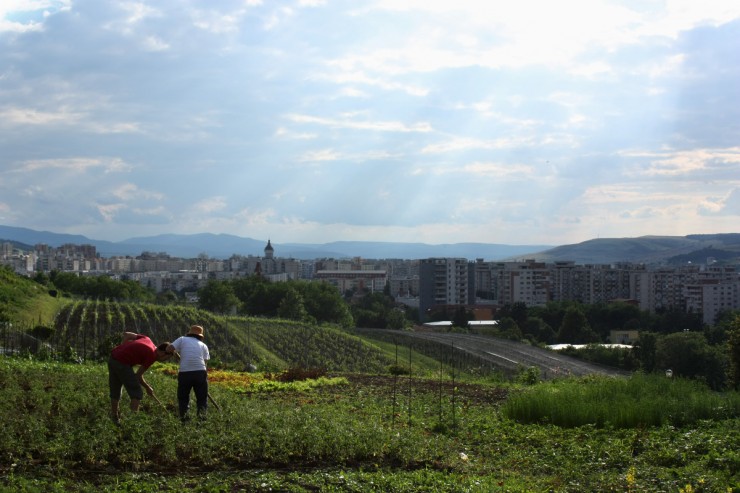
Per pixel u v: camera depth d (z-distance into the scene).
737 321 47.62
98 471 13.24
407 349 85.75
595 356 84.81
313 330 89.81
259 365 45.25
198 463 14.30
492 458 17.61
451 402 27.72
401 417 23.02
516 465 16.95
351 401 26.89
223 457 14.57
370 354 78.25
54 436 14.20
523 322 146.38
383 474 14.02
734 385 47.31
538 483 15.12
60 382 20.81
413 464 15.66
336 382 33.91
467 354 82.81
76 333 64.50
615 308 151.25
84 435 13.89
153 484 12.38
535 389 31.42
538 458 17.66
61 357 34.41
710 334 104.75
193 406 18.08
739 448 17.52
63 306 84.44
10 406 16.22
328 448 15.33
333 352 77.06
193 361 17.34
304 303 152.25
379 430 16.78
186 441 14.60
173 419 15.54
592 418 21.84
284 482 13.12
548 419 22.42
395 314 172.50
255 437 15.15
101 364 34.06
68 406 17.14
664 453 17.14
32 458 13.35
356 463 15.29
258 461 14.66
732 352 47.38
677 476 15.21
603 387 25.61
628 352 84.69
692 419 21.95
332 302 155.25
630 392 25.12
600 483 14.88
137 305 90.50
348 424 17.83
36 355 33.75
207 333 76.31
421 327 163.12
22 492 11.39
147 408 18.09
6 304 64.31
